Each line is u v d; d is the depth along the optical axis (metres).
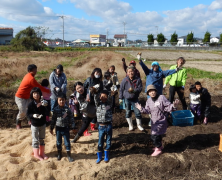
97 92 4.55
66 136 4.54
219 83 12.39
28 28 42.81
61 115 4.45
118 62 22.56
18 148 4.93
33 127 4.44
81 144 5.25
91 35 100.12
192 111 6.66
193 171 4.25
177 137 5.50
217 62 26.98
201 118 6.76
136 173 4.15
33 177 3.97
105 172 4.18
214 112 7.58
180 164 4.37
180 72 6.66
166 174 4.16
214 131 5.96
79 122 6.65
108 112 4.51
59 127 4.50
